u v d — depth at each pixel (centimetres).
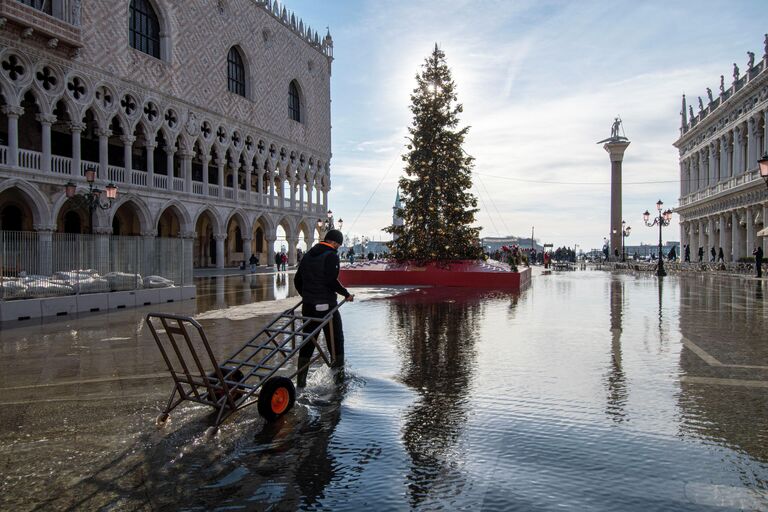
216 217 4622
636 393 614
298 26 6072
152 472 407
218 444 462
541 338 998
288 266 5941
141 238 1909
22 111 2920
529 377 693
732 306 1557
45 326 1288
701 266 4441
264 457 433
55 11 3103
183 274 2056
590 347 903
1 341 1062
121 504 356
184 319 489
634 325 1167
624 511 340
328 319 650
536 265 7138
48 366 809
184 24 4166
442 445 455
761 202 4669
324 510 347
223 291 2417
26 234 1575
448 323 1207
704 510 341
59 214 3550
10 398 625
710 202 6159
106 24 3431
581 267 6131
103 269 1788
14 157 2878
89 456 439
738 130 5338
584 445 453
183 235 4231
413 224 2833
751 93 4919
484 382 668
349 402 584
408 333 1062
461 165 2839
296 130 5997
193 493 372
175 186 4172
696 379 678
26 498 365
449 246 2748
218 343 991
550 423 511
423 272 2608
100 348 961
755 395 603
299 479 392
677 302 1688
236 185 4881
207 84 4444
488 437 474
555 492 367
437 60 2830
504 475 395
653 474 395
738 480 384
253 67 5144
